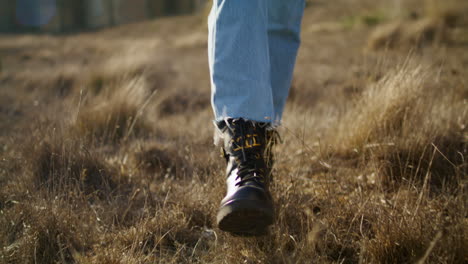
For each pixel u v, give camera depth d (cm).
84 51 1050
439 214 147
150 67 587
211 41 143
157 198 194
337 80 467
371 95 252
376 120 235
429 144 208
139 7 3688
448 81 312
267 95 141
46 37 1886
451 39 657
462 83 308
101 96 357
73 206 178
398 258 139
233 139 140
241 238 152
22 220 161
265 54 142
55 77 547
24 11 3544
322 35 1000
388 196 184
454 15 853
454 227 136
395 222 145
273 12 160
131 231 161
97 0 3638
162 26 1955
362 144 232
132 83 352
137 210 185
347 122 256
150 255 147
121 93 329
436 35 657
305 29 1177
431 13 902
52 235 151
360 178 200
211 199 181
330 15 1434
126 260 141
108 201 187
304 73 540
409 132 221
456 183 187
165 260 146
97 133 289
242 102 136
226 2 139
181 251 154
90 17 3647
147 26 2056
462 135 229
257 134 145
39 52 1048
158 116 385
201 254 150
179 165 236
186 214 175
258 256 144
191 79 589
